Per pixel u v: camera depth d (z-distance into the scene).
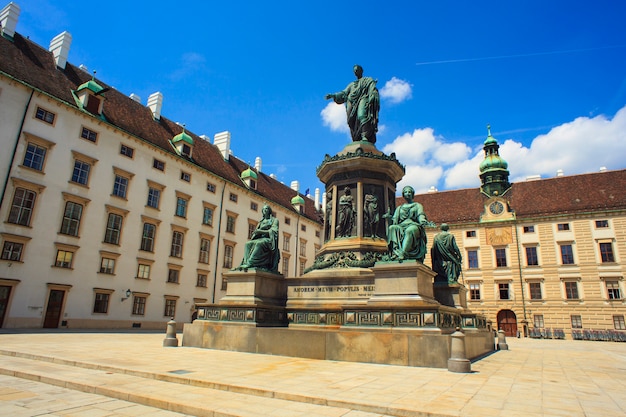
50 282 25.83
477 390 6.37
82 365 8.48
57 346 12.57
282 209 49.62
